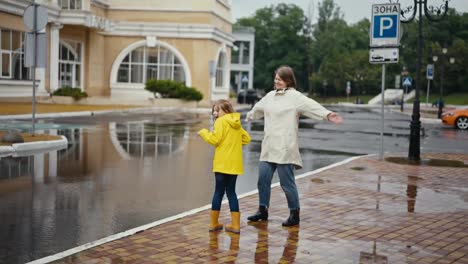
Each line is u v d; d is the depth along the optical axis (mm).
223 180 6738
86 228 6883
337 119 6758
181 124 24234
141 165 12258
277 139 7047
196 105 38406
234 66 83000
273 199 8758
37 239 6352
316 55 95812
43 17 14656
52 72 34344
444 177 11125
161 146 15992
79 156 13219
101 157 13242
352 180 10648
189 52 40625
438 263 5652
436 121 32250
